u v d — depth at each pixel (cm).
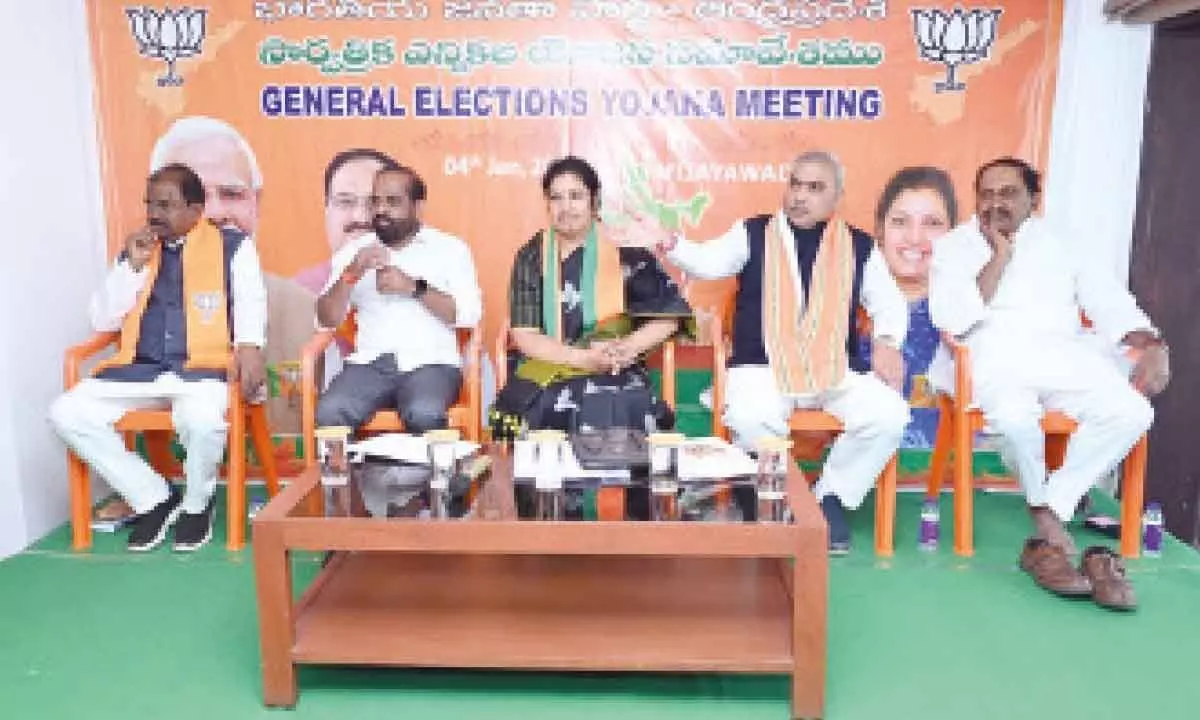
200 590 272
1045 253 323
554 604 232
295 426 372
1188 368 345
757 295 319
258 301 315
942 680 222
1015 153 352
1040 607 263
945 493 371
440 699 216
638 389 312
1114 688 218
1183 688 218
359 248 329
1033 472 304
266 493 361
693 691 221
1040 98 347
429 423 300
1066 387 302
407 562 258
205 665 229
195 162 357
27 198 316
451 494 221
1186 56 334
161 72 352
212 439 301
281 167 358
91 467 309
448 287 327
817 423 309
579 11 348
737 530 198
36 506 318
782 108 353
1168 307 348
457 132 356
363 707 212
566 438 265
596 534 199
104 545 309
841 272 313
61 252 336
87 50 350
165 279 317
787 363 308
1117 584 261
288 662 208
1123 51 341
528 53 351
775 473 208
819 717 205
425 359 326
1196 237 340
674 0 347
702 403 343
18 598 267
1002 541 317
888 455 299
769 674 229
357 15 349
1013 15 343
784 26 348
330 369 367
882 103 351
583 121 355
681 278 363
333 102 354
